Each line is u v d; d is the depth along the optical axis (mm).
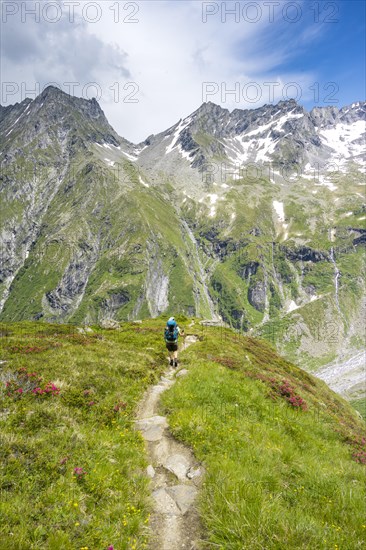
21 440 9266
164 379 19281
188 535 7340
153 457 10719
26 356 18391
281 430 14320
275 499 8172
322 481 9719
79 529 6969
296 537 6840
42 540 6594
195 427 11938
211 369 19922
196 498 8469
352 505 8555
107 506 7793
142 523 7441
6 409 11477
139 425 12680
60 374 15227
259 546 6609
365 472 12297
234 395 16047
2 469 8125
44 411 11367
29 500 7461
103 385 15289
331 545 6887
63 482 8125
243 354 32125
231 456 10383
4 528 6523
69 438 10039
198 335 38531
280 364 39094
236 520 7199
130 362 19891
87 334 34469
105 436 10938
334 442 16156
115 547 6805
